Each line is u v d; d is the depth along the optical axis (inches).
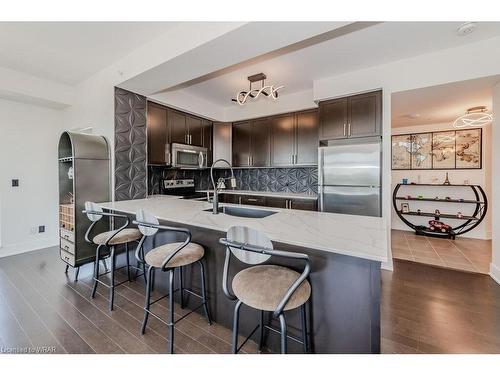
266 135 175.3
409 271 113.2
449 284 99.3
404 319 74.8
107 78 118.3
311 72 123.8
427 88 107.0
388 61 111.5
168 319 74.3
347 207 122.5
